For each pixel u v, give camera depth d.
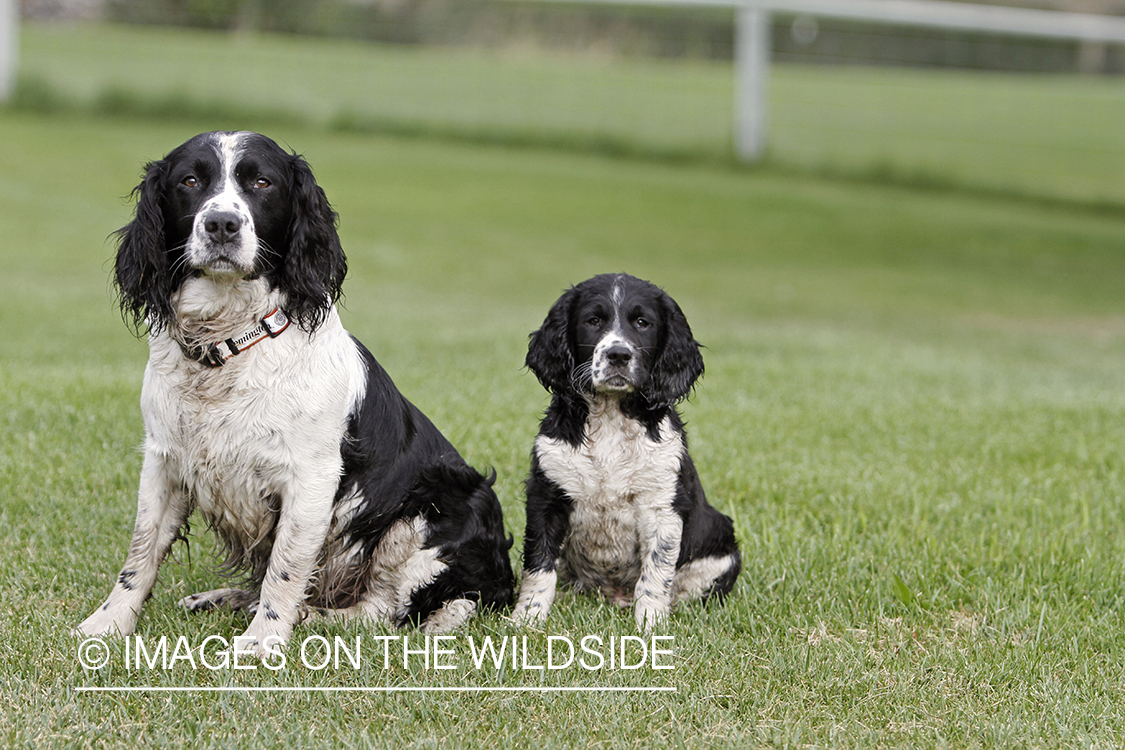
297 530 5.66
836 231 36.78
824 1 48.91
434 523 6.29
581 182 41.56
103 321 16.22
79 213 27.53
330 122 48.44
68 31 59.12
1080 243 37.31
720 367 14.29
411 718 4.92
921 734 4.98
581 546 6.69
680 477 6.47
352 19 64.31
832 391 12.94
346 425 5.84
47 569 6.52
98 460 8.50
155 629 5.86
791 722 5.04
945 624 6.31
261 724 4.79
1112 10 67.69
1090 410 11.94
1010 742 4.93
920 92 62.75
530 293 24.66
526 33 66.50
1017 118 58.56
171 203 5.59
